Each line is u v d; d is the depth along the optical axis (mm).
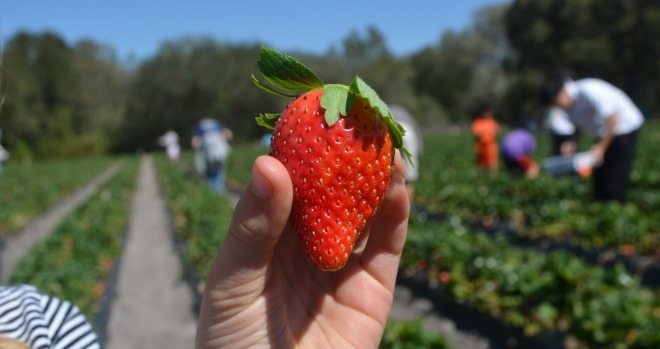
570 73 9297
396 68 85688
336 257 1536
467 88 93625
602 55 60375
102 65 84500
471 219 14031
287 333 1723
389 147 1567
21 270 9859
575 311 6730
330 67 74438
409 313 8883
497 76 79750
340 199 1521
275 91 1589
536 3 63156
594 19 61094
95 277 10383
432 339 6094
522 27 65188
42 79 78000
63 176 38281
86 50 87812
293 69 1503
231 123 79312
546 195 15031
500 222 13398
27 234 19141
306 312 1864
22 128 69375
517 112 71188
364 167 1520
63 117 78125
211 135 20516
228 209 16531
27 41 79750
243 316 1625
